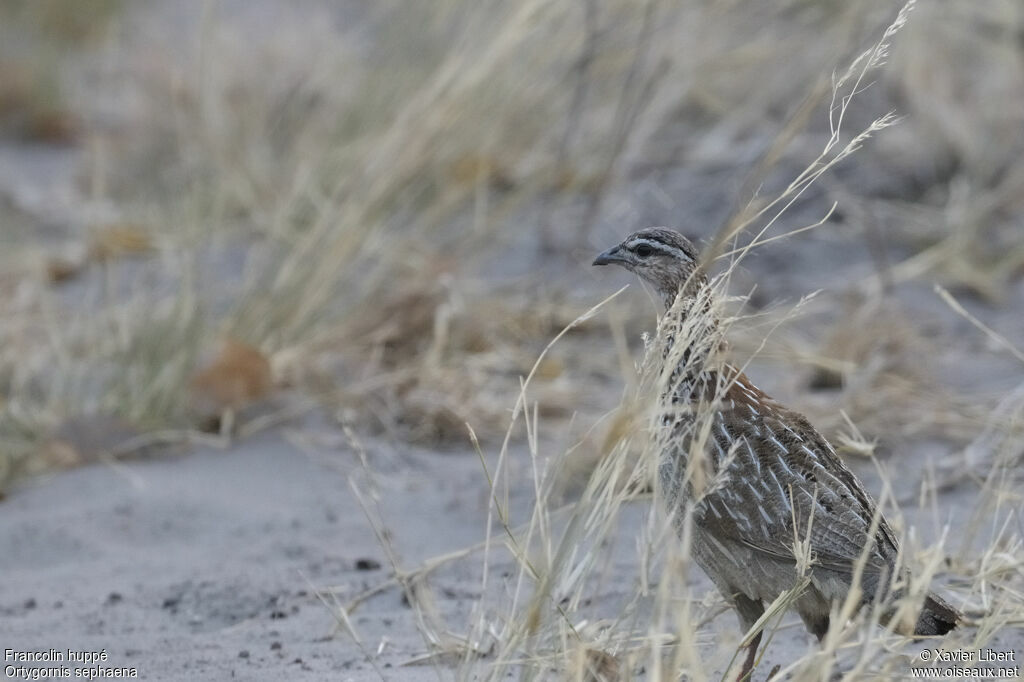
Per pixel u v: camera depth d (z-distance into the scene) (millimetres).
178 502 14430
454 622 11562
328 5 29188
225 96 23641
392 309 17672
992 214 21922
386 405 16484
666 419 10516
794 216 21781
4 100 28094
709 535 10414
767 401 10789
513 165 20656
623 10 20422
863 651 8891
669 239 11703
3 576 13195
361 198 18484
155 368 16359
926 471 14008
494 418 16188
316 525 13938
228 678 10523
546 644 9711
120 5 32281
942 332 18766
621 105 19781
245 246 20344
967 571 11672
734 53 21750
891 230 21422
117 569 13117
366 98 21188
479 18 19969
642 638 9078
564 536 9203
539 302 18438
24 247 21156
